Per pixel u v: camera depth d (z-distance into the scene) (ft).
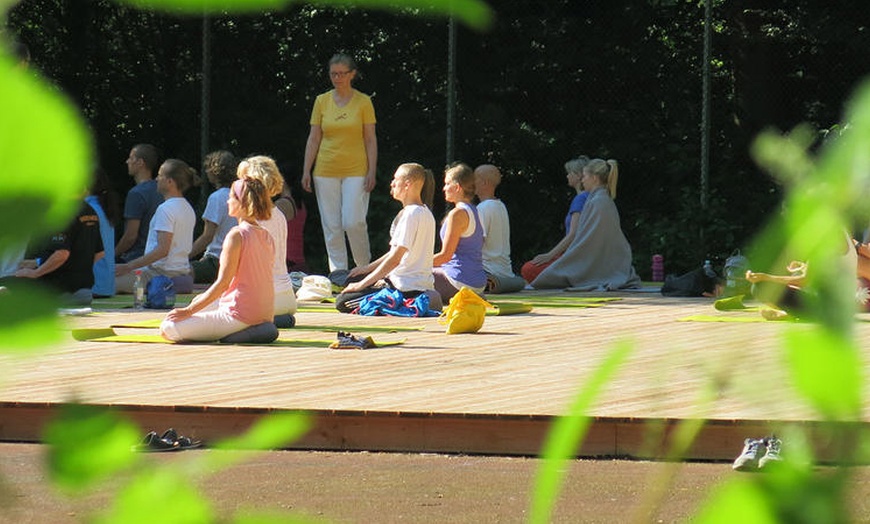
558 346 41.57
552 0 92.32
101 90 85.87
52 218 1.82
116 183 87.30
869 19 89.10
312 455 28.09
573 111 92.48
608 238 69.87
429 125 91.15
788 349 2.06
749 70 88.94
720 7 90.43
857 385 2.02
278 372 35.47
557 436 2.33
